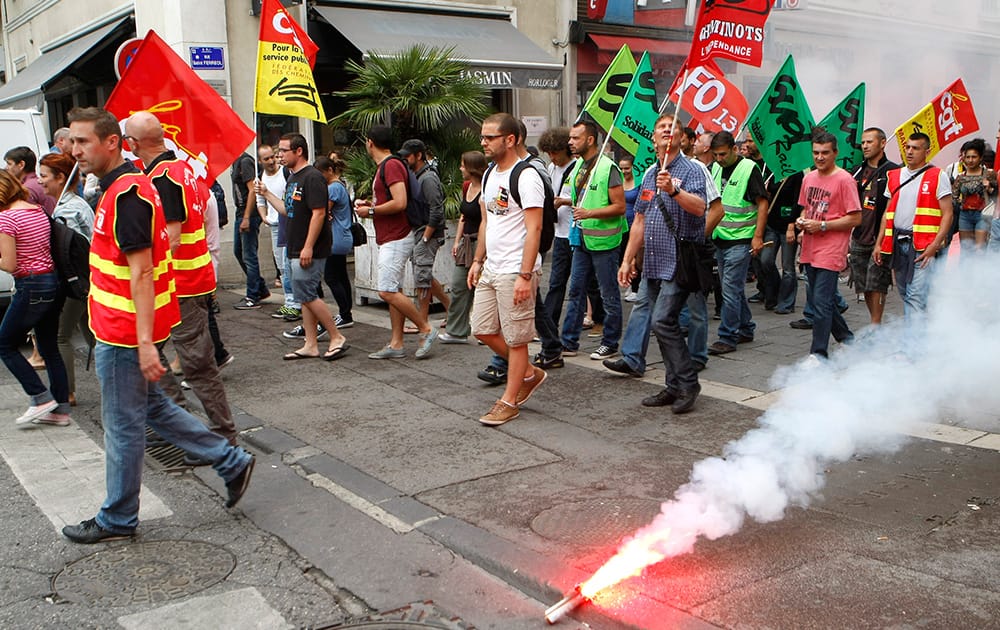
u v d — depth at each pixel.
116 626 3.26
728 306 7.26
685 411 5.63
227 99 11.11
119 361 3.80
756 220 7.34
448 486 4.52
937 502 4.11
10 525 4.16
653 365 6.90
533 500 4.30
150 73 6.25
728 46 6.49
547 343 6.75
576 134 6.95
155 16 11.64
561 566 3.57
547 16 13.63
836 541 3.72
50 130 17.88
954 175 9.23
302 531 4.07
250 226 9.73
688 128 8.43
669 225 5.50
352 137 10.49
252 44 11.31
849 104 8.20
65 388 5.77
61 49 15.05
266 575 3.65
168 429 4.06
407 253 7.08
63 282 5.60
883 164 7.54
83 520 4.20
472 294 7.66
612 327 7.01
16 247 5.39
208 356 4.96
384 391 6.33
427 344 7.24
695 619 3.12
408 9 12.34
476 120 10.35
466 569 3.69
